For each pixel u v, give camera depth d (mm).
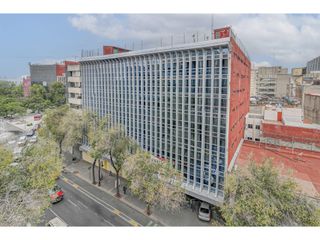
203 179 22188
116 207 23891
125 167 21906
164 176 20062
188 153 22938
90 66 35719
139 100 27828
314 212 11758
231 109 21016
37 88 78500
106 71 32562
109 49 34062
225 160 20469
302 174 24391
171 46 22656
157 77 25125
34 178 16266
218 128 20547
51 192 24312
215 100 20609
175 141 24000
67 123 33469
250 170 14281
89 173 32906
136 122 28719
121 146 25906
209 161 21484
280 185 13094
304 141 32531
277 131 34562
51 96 79500
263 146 33375
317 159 28656
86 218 21812
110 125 32812
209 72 20688
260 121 36219
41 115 68062
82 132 34188
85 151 36156
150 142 26859
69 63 43156
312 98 44719
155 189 19406
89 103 37312
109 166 33000
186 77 22344
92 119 33906
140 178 19859
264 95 86312
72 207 23766
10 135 49906
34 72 86875
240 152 30484
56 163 19266
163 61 24312
